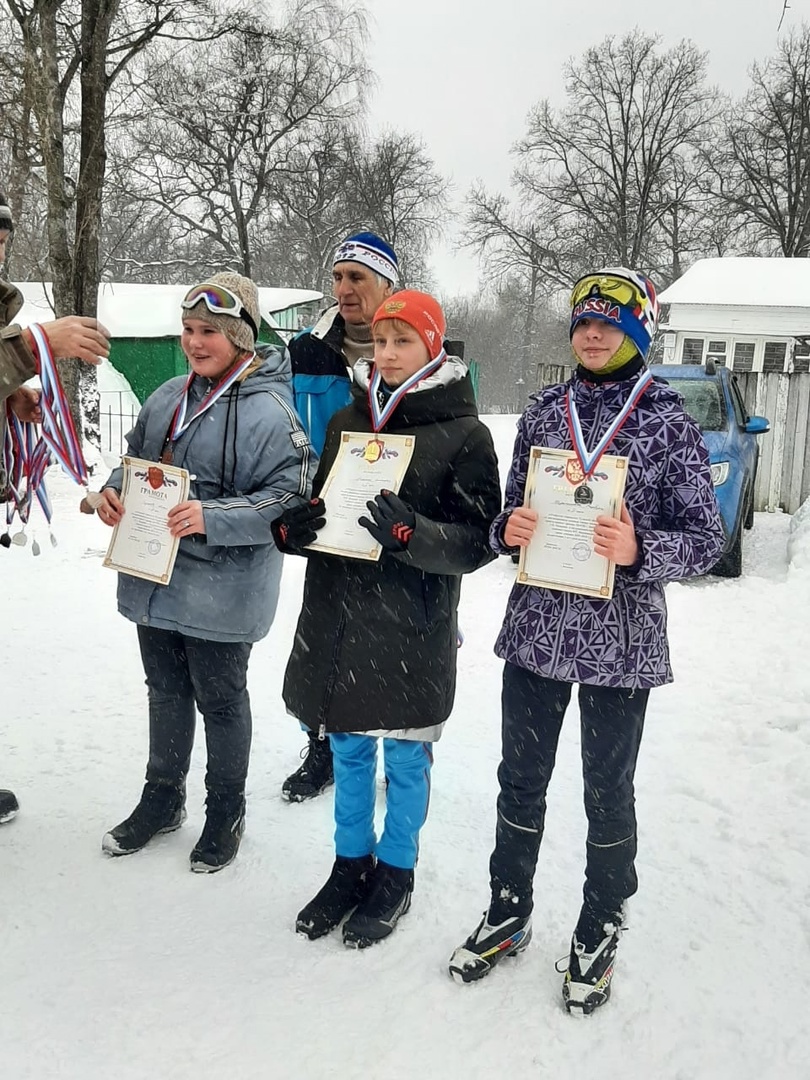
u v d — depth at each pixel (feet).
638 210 129.39
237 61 83.41
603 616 8.09
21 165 41.60
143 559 9.94
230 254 101.19
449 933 9.37
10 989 8.23
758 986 8.61
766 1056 7.72
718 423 27.73
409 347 9.03
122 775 12.64
